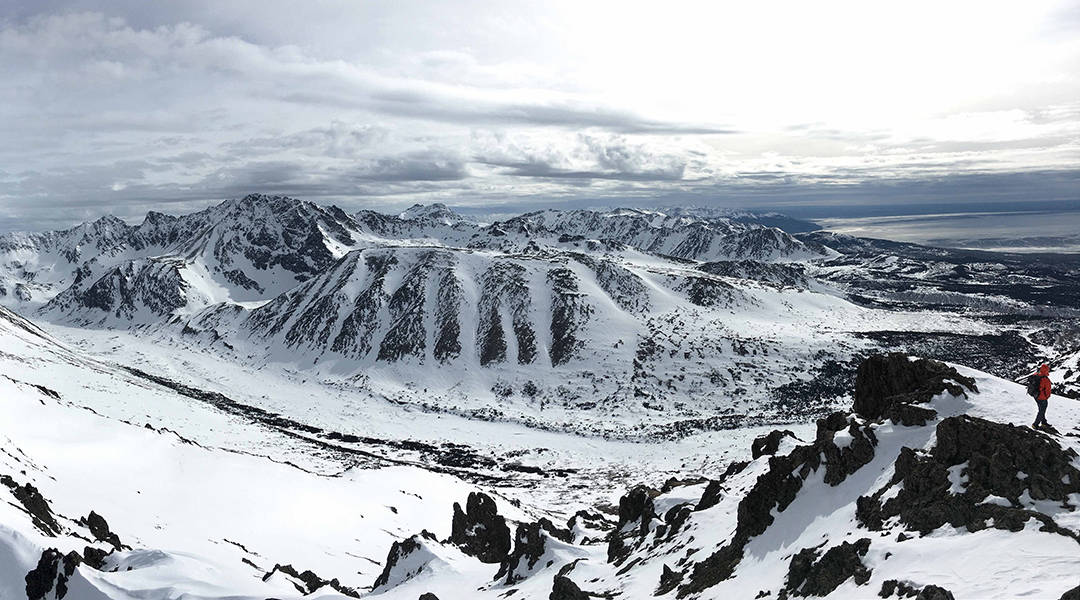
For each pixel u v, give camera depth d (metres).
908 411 42.81
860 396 51.81
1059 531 29.14
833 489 42.22
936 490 35.50
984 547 29.88
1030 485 33.00
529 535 68.44
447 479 163.75
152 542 82.62
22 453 100.94
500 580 67.50
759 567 40.88
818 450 44.56
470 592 66.69
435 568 75.50
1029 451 34.62
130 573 58.50
